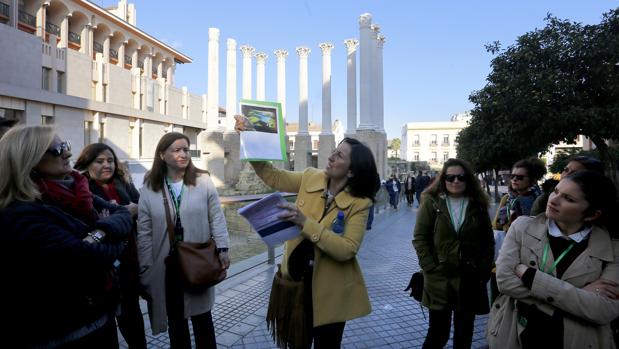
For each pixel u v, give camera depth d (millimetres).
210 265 2811
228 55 34094
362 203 2416
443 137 79188
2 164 1649
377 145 29438
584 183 1863
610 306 1782
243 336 3771
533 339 1937
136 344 2996
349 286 2410
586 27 9547
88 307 1785
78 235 1771
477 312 3080
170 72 49031
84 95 30031
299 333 2371
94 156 3031
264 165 2797
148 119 36000
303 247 2469
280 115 2805
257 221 2236
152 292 2928
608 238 1916
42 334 1642
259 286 5312
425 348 3152
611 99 9180
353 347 3645
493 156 15195
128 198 3221
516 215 3803
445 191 3238
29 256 1595
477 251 3072
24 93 23078
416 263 7027
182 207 2949
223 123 51594
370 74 29625
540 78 9602
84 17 33906
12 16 27656
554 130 9617
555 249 1983
